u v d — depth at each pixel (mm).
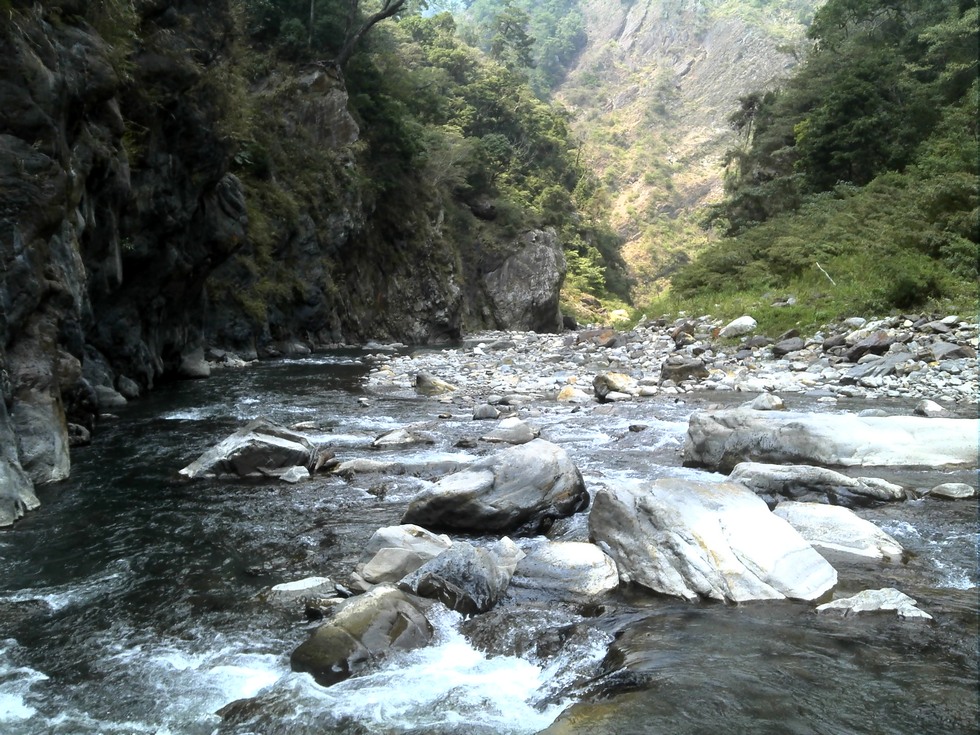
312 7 32969
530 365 19156
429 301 39781
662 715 3400
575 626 4480
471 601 4773
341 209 31156
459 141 51188
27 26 8062
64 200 8180
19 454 7652
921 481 7199
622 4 160375
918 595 4797
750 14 143000
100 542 6238
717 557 5051
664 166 124562
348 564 5754
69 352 10133
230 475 8242
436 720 3574
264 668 4160
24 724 3684
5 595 5203
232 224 20047
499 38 87312
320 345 30000
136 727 3646
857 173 31219
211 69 16812
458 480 6676
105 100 10961
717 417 8406
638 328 24516
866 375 13680
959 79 28938
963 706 3449
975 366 13039
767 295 22344
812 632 4277
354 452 9453
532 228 51500
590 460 8664
